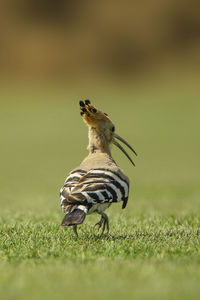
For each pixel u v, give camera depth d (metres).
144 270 9.48
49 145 57.69
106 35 116.94
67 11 125.50
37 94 91.19
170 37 116.44
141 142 58.44
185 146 55.75
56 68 105.69
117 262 10.23
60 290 8.35
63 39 117.75
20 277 9.10
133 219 16.50
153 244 11.82
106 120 14.25
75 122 72.56
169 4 121.00
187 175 37.47
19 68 106.38
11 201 24.27
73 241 12.41
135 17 122.50
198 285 8.51
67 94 91.62
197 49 112.81
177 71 102.81
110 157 13.39
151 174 38.44
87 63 111.00
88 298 7.98
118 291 8.28
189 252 11.01
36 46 111.69
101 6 125.19
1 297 8.05
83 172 12.14
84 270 9.59
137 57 111.62
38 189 30.20
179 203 22.78
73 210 11.22
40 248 11.63
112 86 98.44
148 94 89.75
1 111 79.44
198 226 14.88
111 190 11.73
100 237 13.04
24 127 69.88
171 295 8.05
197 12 119.56
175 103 82.12
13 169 42.44
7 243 12.27
